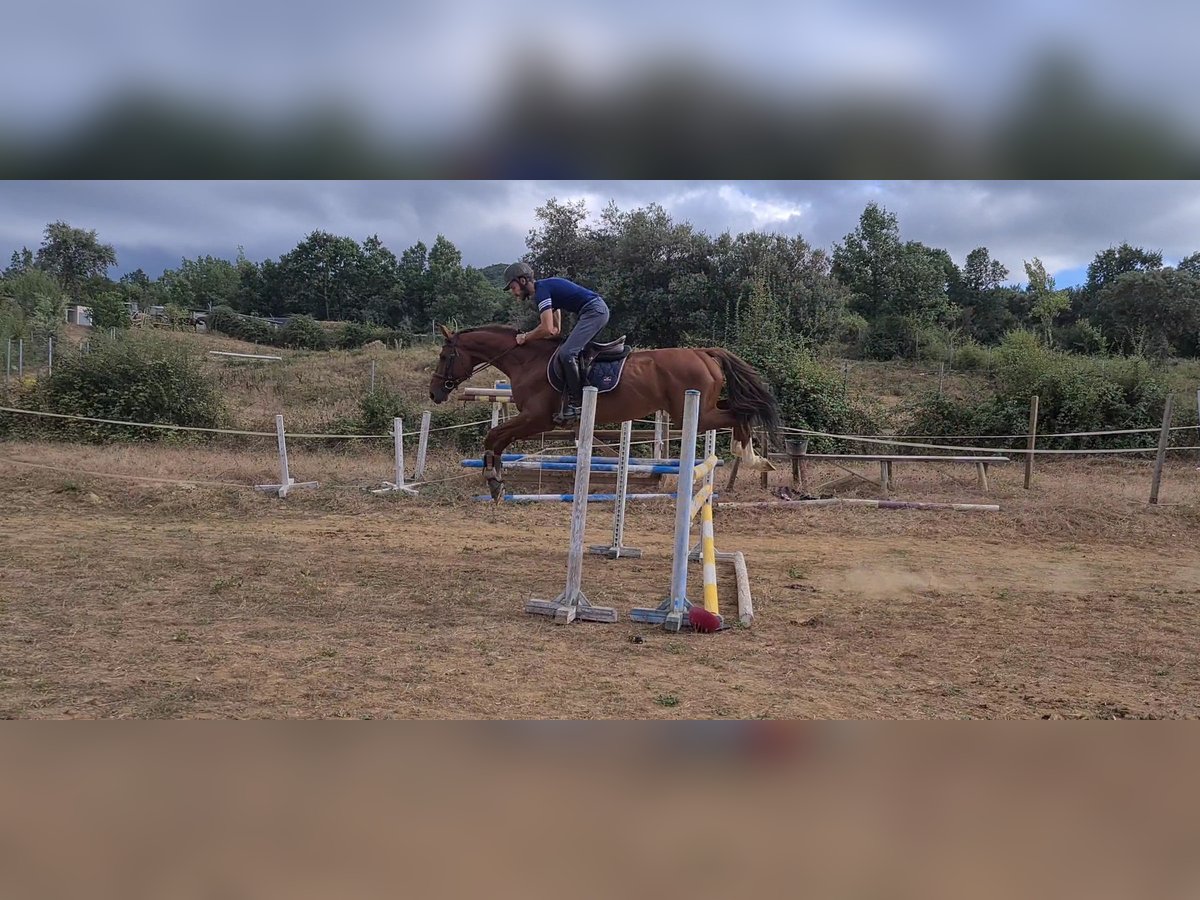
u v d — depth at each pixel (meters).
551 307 6.97
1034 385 15.54
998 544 8.29
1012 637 4.95
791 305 21.33
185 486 10.51
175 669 4.09
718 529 8.98
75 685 3.81
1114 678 4.16
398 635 4.85
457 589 6.11
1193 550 8.02
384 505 10.12
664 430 11.62
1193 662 4.46
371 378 21.38
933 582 6.54
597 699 3.72
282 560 7.01
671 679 4.08
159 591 5.85
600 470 9.37
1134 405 15.12
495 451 7.42
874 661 4.44
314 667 4.17
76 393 15.44
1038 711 3.60
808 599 5.95
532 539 8.36
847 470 11.71
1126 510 9.37
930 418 16.02
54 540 7.68
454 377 7.36
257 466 12.21
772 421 7.44
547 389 7.09
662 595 6.12
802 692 3.87
